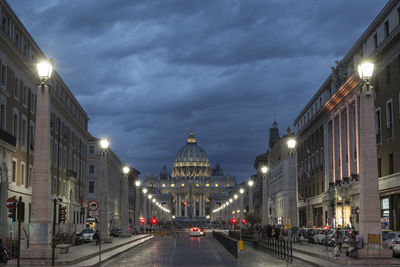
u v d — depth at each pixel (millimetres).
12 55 47062
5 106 45688
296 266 30250
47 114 30812
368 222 29641
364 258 29281
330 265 28547
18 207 24078
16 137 49469
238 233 72688
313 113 83250
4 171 45250
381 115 50688
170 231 155125
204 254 42594
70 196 77438
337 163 69500
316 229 58719
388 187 48250
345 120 66375
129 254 42688
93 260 33594
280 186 112688
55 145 66812
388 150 49062
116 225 131750
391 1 46500
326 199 72500
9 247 34844
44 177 30344
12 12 47375
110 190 119688
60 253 37281
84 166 90438
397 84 46312
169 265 31250
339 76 65625
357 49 58219
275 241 40281
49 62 30891
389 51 47781
